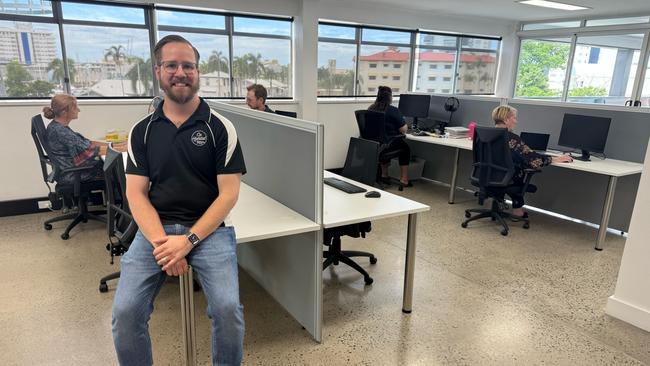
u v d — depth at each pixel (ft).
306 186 6.61
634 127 11.73
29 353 6.56
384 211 7.09
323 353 6.68
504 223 12.32
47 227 11.86
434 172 18.40
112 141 12.39
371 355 6.64
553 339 7.11
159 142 4.99
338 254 9.33
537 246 11.34
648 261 7.23
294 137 6.77
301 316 7.28
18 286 8.65
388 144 16.47
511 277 9.44
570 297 8.56
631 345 6.97
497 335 7.22
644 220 7.20
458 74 23.80
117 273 8.57
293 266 7.32
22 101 12.78
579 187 13.20
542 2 17.69
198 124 5.02
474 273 9.62
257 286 8.83
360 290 8.77
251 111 8.15
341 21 18.75
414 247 7.59
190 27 15.74
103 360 6.44
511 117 11.77
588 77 22.67
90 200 13.70
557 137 13.46
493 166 11.89
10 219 12.74
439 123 17.44
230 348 4.89
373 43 20.20
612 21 21.11
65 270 9.39
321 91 19.31
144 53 14.92
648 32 19.67
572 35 22.86
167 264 4.79
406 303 7.83
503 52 25.04
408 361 6.50
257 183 8.39
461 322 7.60
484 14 21.66
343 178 9.40
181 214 5.19
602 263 10.30
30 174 13.12
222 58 16.67
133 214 5.04
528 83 25.17
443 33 22.44
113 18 14.17
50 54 13.39
